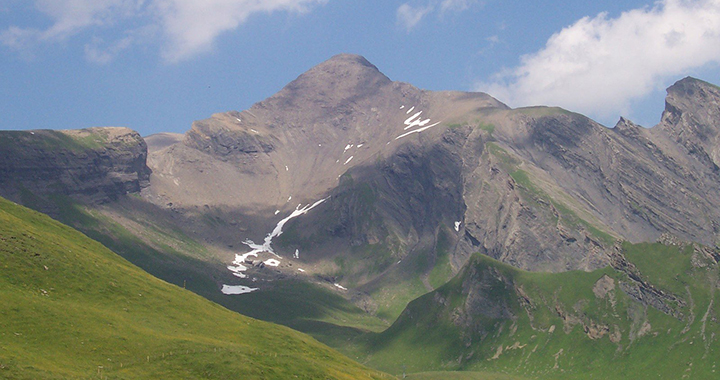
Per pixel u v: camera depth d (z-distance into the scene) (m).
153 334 166.75
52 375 128.88
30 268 173.12
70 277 180.88
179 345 162.38
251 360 162.12
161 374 147.38
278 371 162.62
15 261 172.50
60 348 144.62
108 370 142.75
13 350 135.88
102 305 175.12
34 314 152.75
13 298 155.62
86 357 145.38
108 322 163.50
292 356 176.50
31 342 142.62
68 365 138.62
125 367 146.75
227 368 154.75
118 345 154.25
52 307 159.00
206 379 150.12
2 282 161.50
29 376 124.88
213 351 162.38
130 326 166.50
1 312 148.50
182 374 149.38
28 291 162.88
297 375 165.00
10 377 122.25
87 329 156.12
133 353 153.50
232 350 165.75
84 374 136.25
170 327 178.38
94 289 181.50
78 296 174.38
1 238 178.25
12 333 143.12
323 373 171.88
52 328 150.50
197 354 158.75
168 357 155.00
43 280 171.75
